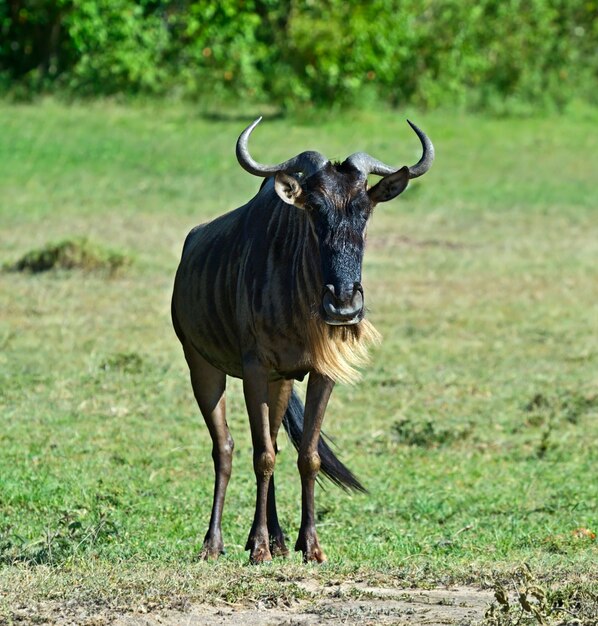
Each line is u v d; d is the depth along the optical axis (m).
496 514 29.89
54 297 54.09
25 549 24.25
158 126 96.12
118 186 79.12
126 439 36.03
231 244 25.67
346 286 22.14
